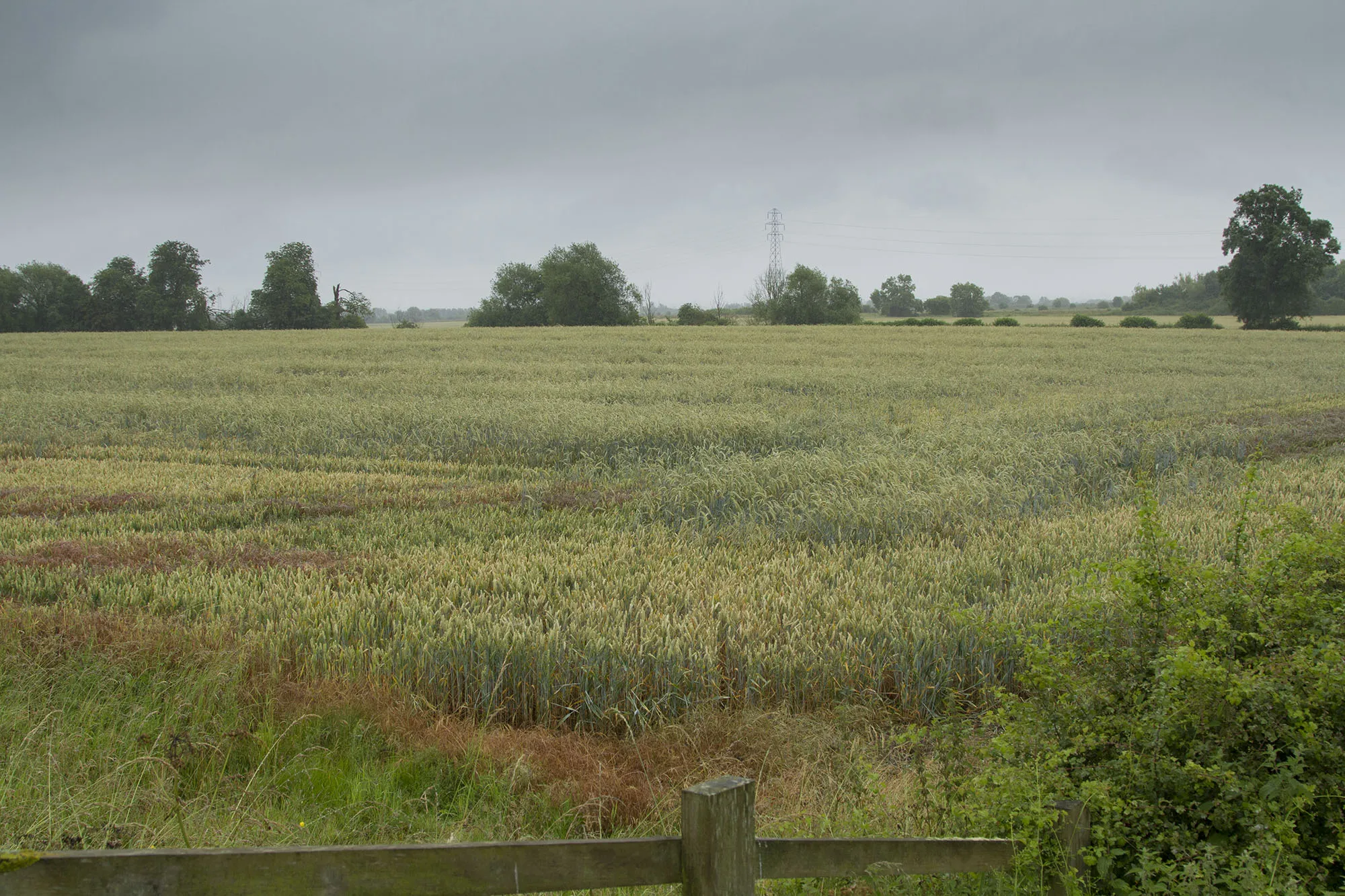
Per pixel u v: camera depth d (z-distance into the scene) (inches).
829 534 447.5
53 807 183.5
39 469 634.2
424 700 267.1
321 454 732.7
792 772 223.0
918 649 288.4
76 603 333.7
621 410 861.8
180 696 249.1
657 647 281.0
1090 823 158.6
